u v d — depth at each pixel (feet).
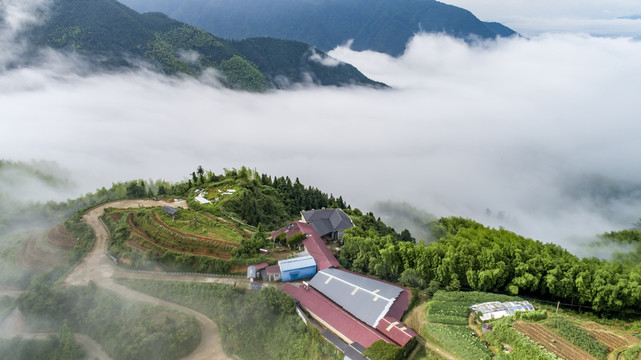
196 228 355.77
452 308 246.68
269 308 260.21
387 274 302.66
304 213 403.95
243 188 481.87
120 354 246.88
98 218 400.06
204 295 282.97
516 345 207.10
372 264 305.73
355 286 271.49
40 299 280.72
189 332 254.06
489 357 204.33
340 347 221.66
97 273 312.50
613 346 205.36
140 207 417.49
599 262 282.56
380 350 208.13
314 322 254.06
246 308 263.08
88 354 253.24
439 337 222.28
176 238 335.26
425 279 280.92
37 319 276.41
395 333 222.48
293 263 305.53
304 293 274.98
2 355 251.19
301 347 236.84
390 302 249.14
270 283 297.53
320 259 319.27
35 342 256.32
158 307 273.54
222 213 412.77
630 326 231.50
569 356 198.59
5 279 338.13
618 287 234.38
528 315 226.99
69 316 277.44
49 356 251.39
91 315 273.33
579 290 244.63
